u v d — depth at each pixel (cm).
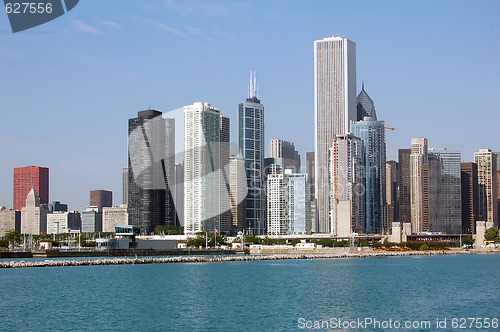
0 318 16012
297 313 16950
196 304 18800
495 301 19688
